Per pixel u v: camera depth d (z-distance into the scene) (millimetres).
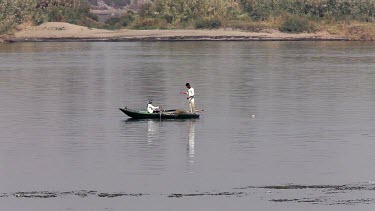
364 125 122750
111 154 103438
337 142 110188
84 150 105938
